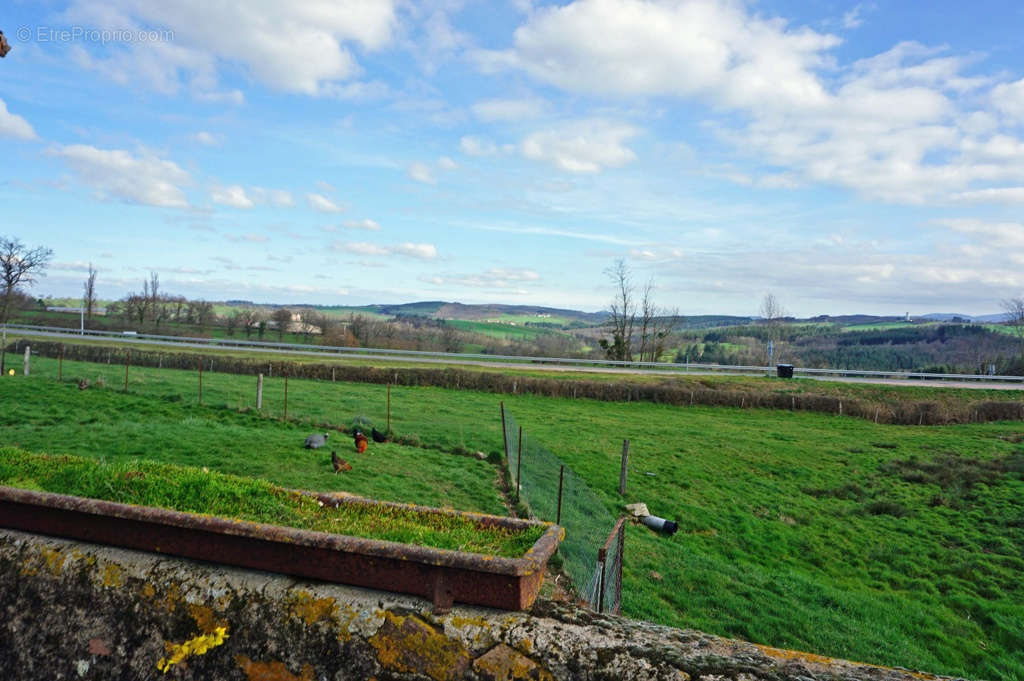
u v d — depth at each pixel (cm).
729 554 1723
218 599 263
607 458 2483
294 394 3225
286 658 248
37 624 276
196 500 328
